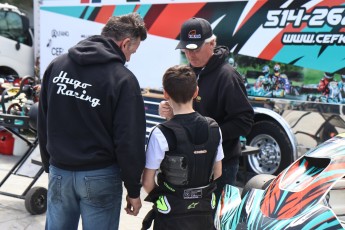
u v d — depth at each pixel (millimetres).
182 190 2764
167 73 2826
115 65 2762
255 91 6129
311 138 5715
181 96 2783
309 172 3242
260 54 6016
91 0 7859
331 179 3049
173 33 6793
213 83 3420
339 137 3588
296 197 3025
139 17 2938
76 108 2746
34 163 5070
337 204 4047
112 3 7543
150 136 2783
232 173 3586
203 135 2775
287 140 5910
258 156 6422
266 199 3160
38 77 8992
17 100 6441
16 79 10609
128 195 2840
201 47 3346
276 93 5938
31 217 5008
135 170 2725
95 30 7867
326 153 3332
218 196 3592
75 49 2818
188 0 6602
